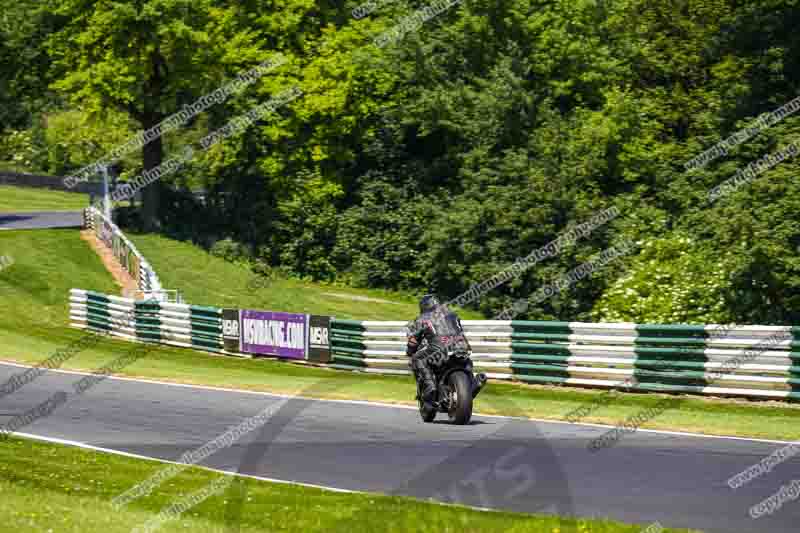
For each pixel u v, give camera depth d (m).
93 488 25.72
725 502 24.08
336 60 123.75
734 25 102.19
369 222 126.00
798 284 74.62
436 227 114.38
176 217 131.75
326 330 59.16
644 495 24.72
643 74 118.56
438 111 119.31
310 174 127.31
